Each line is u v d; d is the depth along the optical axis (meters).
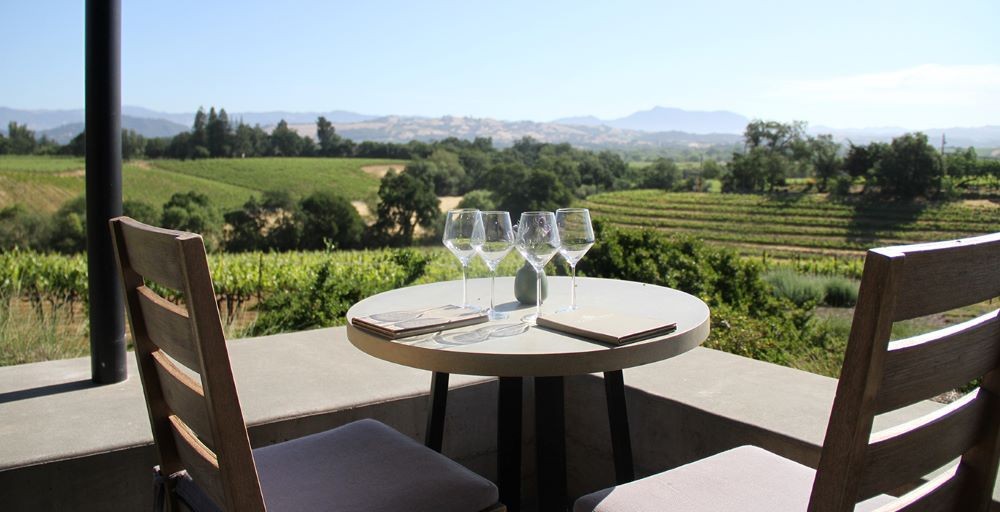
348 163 43.06
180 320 1.04
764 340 3.84
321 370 2.68
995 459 1.05
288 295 5.16
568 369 1.36
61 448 1.94
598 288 2.12
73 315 4.87
